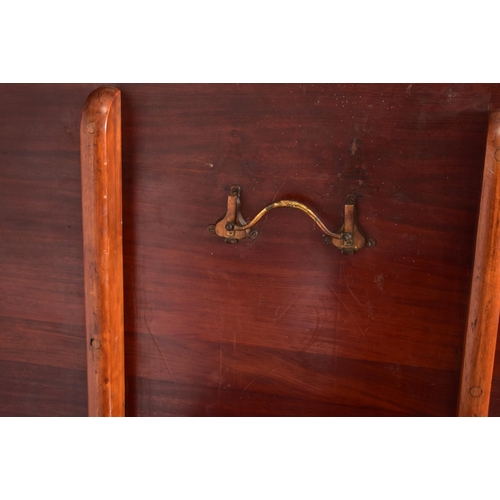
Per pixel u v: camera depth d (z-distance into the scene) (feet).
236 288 2.49
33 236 2.53
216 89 2.34
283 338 2.51
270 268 2.45
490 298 2.27
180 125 2.38
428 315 2.41
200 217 2.44
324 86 2.29
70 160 2.44
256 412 2.59
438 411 2.48
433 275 2.37
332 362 2.51
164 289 2.53
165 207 2.45
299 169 2.36
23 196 2.50
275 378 2.55
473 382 2.35
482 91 2.23
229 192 2.40
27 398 2.68
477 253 2.26
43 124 2.43
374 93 2.27
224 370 2.57
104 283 2.40
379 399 2.51
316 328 2.49
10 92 2.42
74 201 2.47
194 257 2.48
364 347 2.48
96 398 2.49
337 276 2.43
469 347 2.33
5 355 2.66
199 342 2.56
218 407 2.60
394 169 2.32
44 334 2.61
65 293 2.56
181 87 2.35
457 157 2.28
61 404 2.67
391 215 2.35
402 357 2.46
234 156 2.38
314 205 2.37
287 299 2.47
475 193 2.29
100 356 2.45
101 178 2.32
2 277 2.58
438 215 2.33
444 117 2.26
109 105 2.31
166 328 2.56
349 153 2.32
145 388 2.63
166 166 2.42
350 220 2.35
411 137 2.29
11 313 2.61
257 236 2.43
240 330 2.52
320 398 2.55
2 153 2.48
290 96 2.31
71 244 2.51
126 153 2.42
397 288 2.40
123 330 2.56
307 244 2.42
